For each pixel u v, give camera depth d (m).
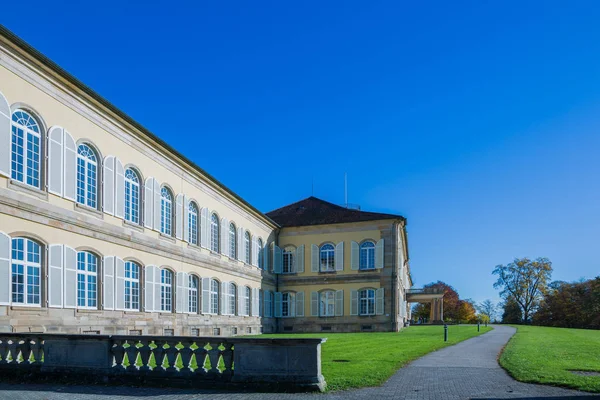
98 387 12.34
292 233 51.50
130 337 12.85
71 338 13.11
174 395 11.39
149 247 27.45
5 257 17.67
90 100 22.80
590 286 81.25
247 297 43.09
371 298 47.97
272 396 11.34
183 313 31.00
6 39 18.03
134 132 26.41
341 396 11.41
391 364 16.91
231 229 40.38
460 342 29.12
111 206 24.28
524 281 89.12
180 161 31.20
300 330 49.28
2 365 13.46
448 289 111.50
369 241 48.91
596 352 22.03
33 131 19.64
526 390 12.22
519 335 37.88
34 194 19.28
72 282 21.09
